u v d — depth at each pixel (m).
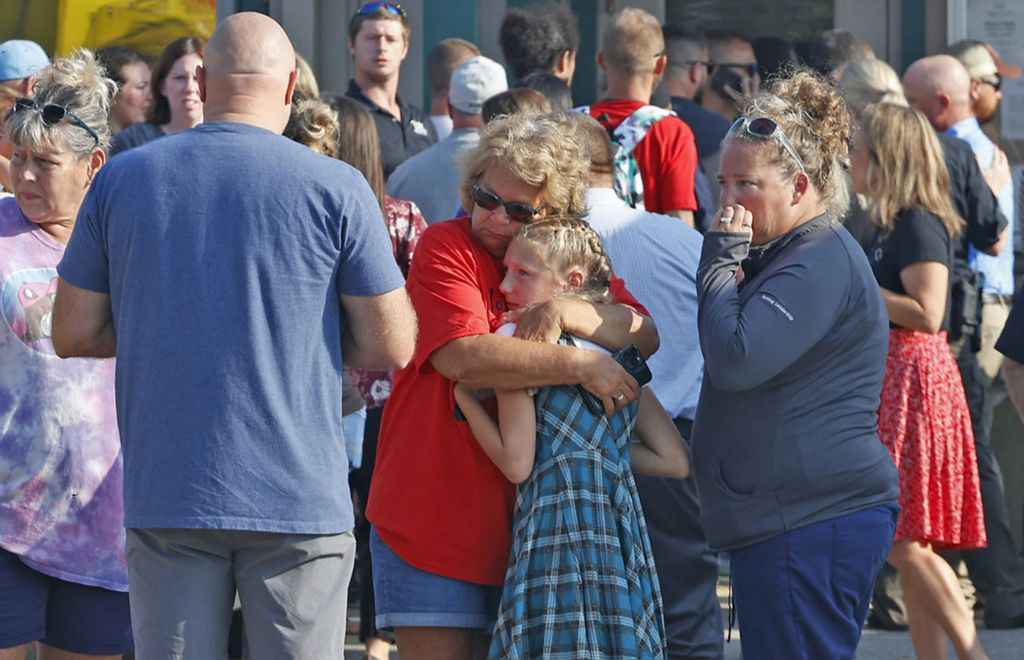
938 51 28.09
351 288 12.62
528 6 28.64
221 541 12.36
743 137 13.41
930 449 19.25
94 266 12.60
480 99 21.78
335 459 12.62
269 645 12.52
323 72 28.83
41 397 14.16
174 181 12.32
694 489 16.42
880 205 19.83
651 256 15.82
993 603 23.28
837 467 13.14
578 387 13.26
